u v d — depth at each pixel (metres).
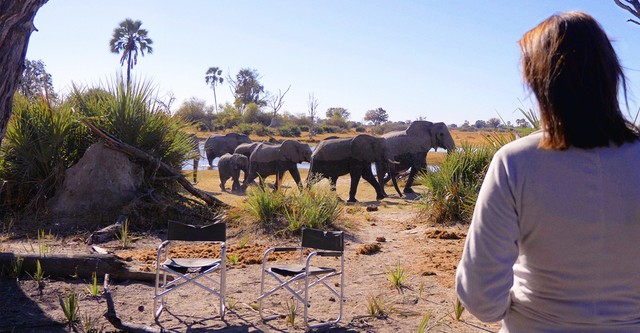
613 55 1.68
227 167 20.81
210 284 6.99
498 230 1.62
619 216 1.57
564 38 1.65
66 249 9.14
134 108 12.53
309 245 5.72
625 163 1.60
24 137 11.70
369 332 5.36
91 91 13.39
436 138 20.97
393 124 94.25
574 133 1.60
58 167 11.72
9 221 10.89
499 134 12.62
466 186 12.06
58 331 5.21
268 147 20.75
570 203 1.58
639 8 11.54
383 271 7.73
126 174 11.67
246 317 5.76
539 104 1.68
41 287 6.43
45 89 12.62
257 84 119.00
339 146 18.55
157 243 9.77
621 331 1.61
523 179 1.62
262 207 10.73
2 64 5.30
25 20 5.35
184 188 12.88
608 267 1.59
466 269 1.65
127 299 6.24
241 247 9.27
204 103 82.50
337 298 6.45
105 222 10.89
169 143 12.92
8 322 5.32
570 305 1.63
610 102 1.64
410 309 6.06
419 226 11.74
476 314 1.66
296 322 5.63
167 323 5.53
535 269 1.68
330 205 11.22
